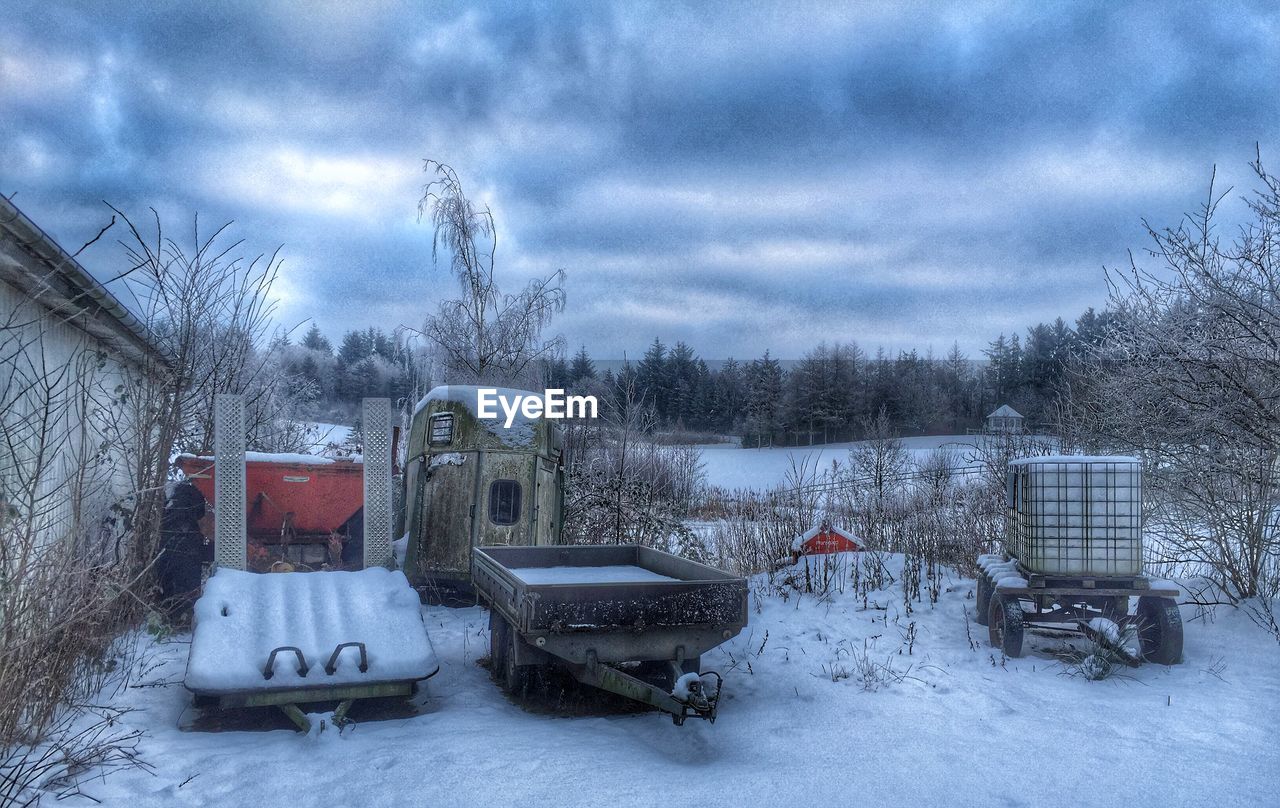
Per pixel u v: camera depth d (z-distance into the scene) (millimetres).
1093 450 11742
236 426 8625
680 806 4613
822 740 5766
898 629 9062
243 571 7926
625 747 5672
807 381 84250
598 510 14125
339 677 6371
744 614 6730
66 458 7973
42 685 5531
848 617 9617
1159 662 7535
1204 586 9039
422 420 11914
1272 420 8328
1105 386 10641
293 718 6113
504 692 7363
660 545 13898
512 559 8875
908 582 10812
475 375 18453
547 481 11805
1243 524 8703
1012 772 5074
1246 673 7090
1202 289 8984
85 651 6602
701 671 7742
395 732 6039
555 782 4938
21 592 5543
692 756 5668
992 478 13516
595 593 6332
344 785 4961
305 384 23172
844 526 15445
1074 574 7715
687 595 6555
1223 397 8672
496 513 11172
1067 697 6605
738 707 6797
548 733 6000
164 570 9141
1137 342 9844
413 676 6516
